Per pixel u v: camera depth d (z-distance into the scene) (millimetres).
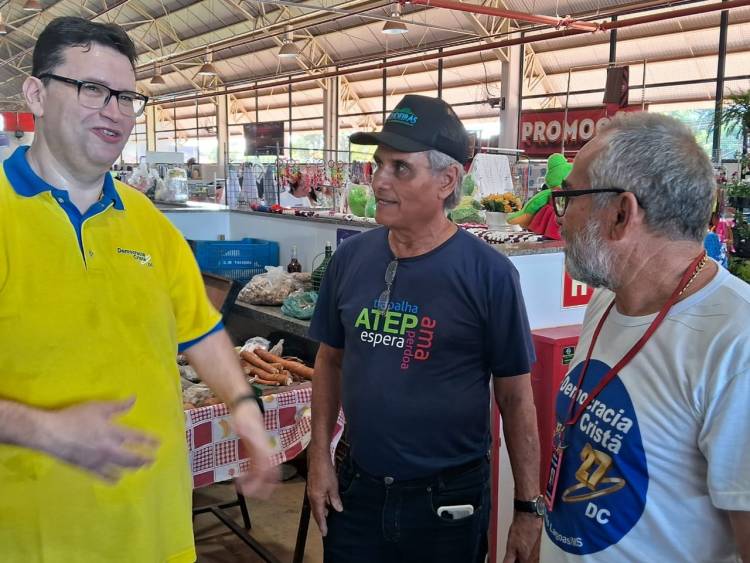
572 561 1114
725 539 992
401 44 14102
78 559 1165
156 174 5574
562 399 1204
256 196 5367
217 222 4676
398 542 1598
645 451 1015
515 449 1639
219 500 3365
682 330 1002
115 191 1270
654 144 1018
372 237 1702
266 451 1389
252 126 13695
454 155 1517
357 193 3619
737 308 956
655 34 10453
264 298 3254
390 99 15742
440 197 1538
